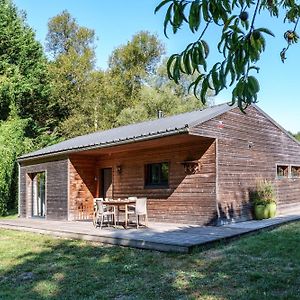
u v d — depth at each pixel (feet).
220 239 25.57
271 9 7.89
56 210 45.52
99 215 35.19
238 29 5.94
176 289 16.46
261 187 39.58
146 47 118.73
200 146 35.68
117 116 103.14
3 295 16.38
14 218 49.98
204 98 6.07
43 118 85.71
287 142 46.47
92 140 43.75
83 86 101.30
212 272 18.83
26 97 76.18
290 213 45.16
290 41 7.91
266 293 15.34
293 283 16.44
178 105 97.91
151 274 19.02
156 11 5.85
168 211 38.19
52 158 46.75
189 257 22.11
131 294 16.10
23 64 76.89
